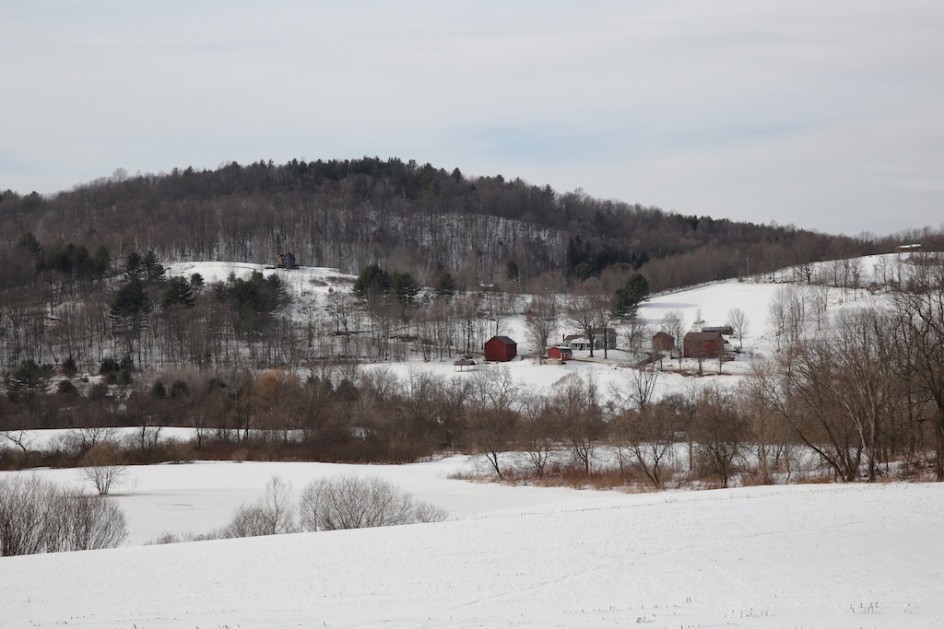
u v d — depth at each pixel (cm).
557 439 8938
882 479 6012
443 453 10081
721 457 6894
